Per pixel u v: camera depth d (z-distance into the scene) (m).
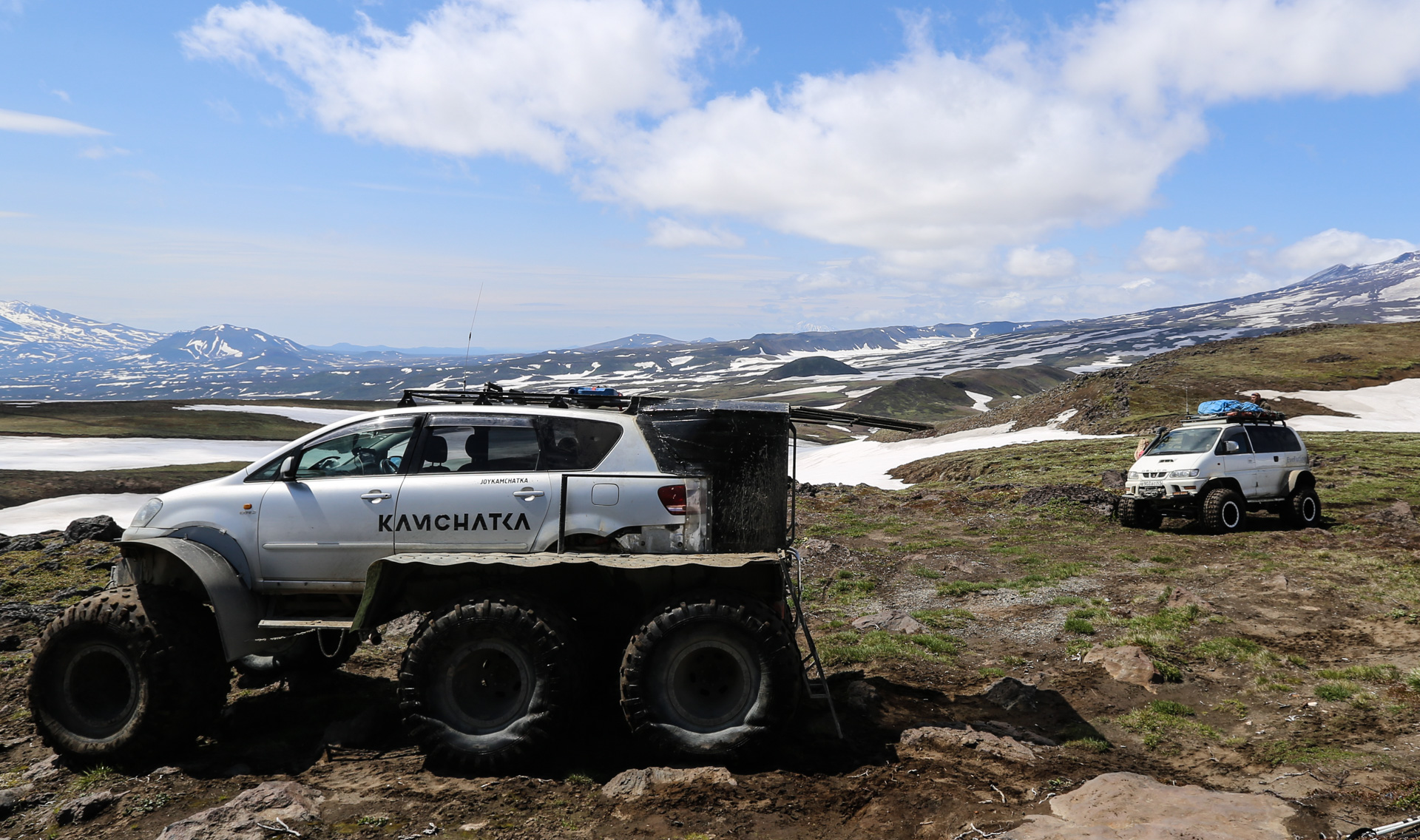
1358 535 14.17
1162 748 5.28
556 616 4.88
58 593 9.32
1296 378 76.50
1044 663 7.34
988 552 13.80
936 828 4.05
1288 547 13.23
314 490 5.46
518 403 6.00
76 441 117.56
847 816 4.22
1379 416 60.56
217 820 4.06
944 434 73.75
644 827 4.09
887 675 6.98
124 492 77.94
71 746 4.91
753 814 4.23
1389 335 102.62
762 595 5.19
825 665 7.36
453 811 4.25
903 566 12.73
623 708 4.83
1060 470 32.62
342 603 5.48
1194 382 74.50
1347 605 9.13
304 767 4.94
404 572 5.14
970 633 8.55
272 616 5.45
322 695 6.37
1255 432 16.28
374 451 5.60
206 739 5.42
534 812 4.26
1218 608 9.16
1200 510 15.52
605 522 5.20
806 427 177.88
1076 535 15.61
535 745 4.70
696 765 4.74
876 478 52.66
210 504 5.54
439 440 5.54
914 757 5.00
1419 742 5.02
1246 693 6.38
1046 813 4.19
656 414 5.41
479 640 4.81
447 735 4.74
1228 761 5.00
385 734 5.46
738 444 5.30
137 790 4.57
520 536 5.25
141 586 5.17
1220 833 3.80
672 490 5.22
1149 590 10.21
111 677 5.05
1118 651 7.13
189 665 4.98
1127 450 37.66
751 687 4.79
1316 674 6.71
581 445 5.40
